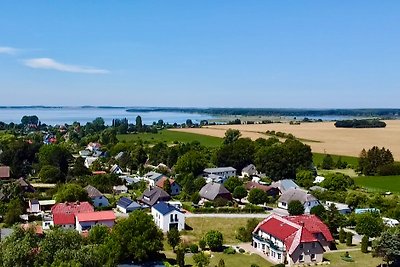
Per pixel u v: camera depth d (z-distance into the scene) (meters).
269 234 92.88
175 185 146.00
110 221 102.12
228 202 128.88
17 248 54.97
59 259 54.25
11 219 107.31
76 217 102.69
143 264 83.06
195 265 82.75
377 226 99.88
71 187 122.94
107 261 67.25
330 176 153.12
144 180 161.50
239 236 102.00
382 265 84.69
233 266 84.12
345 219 109.62
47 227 104.81
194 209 119.44
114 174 158.25
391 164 179.12
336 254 91.88
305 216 99.44
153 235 85.62
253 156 186.75
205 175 169.75
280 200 129.00
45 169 159.88
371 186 157.88
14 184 131.88
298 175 161.00
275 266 81.94
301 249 86.38
